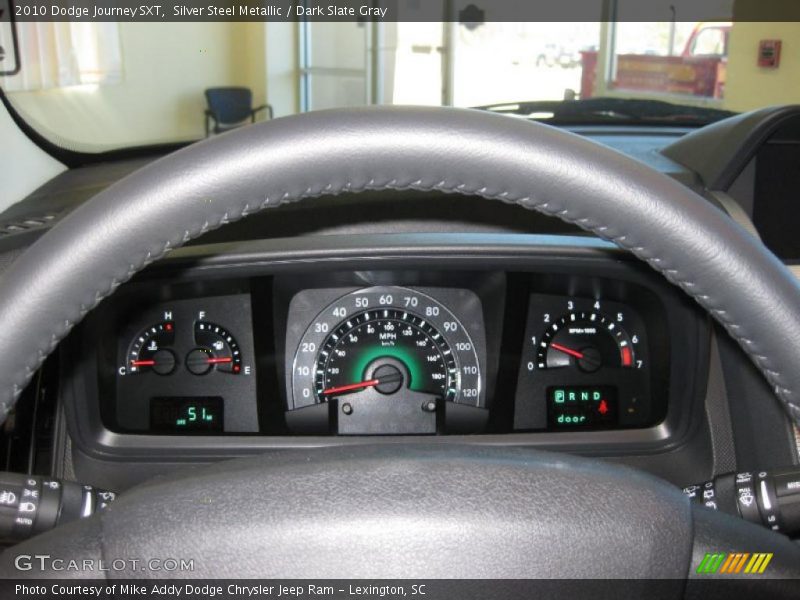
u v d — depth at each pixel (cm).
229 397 121
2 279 55
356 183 56
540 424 122
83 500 77
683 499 56
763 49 473
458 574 51
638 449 119
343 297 120
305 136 54
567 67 730
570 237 114
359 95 962
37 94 432
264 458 57
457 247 111
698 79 582
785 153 130
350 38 955
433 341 121
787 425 103
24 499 74
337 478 53
